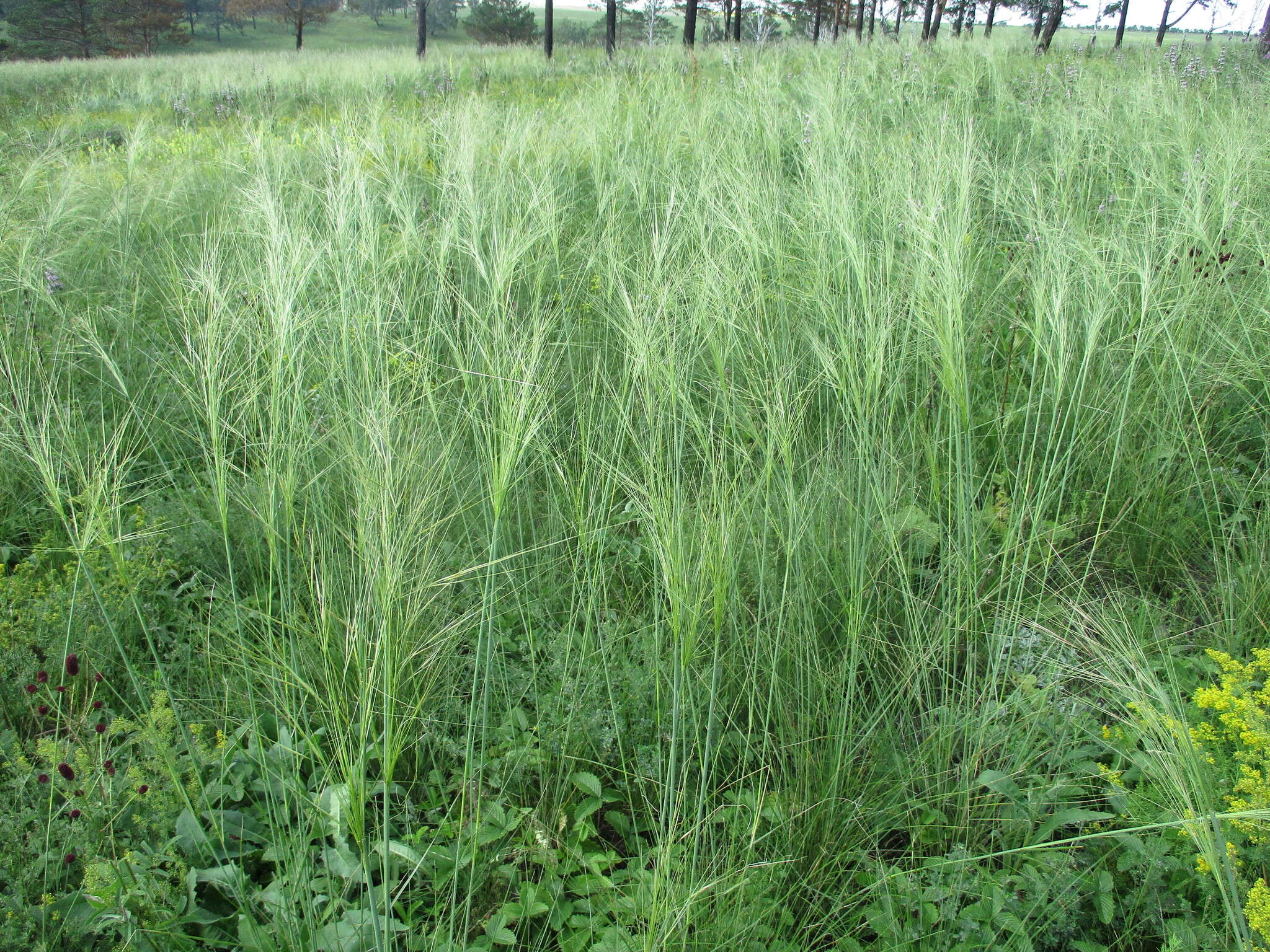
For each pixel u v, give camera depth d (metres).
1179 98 6.95
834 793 2.13
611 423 3.25
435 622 2.56
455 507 3.06
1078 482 3.32
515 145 5.37
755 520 2.76
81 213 5.47
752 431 2.73
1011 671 2.54
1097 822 2.14
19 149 8.36
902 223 3.73
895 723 2.56
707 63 14.34
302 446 2.64
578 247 4.46
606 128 6.40
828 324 3.16
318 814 2.16
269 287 2.93
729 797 2.30
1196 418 3.19
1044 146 6.83
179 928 1.94
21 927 1.87
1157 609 2.85
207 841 1.99
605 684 2.51
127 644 2.74
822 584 2.78
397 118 8.74
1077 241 3.75
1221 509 3.22
